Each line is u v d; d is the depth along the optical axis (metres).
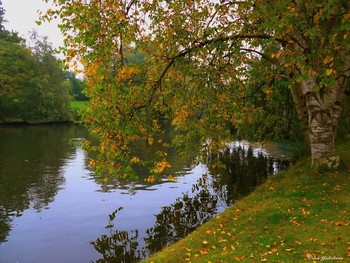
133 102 12.25
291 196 12.80
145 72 12.62
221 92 13.88
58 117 88.00
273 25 8.41
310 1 8.87
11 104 77.88
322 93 15.89
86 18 9.74
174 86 13.61
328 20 9.27
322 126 14.38
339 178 13.49
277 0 9.77
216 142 15.22
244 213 12.52
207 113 14.41
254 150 38.56
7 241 14.51
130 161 12.36
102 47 10.12
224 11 14.18
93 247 13.92
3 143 45.41
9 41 83.44
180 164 32.28
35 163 32.09
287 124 23.50
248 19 12.93
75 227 16.14
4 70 73.12
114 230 15.79
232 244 9.84
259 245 9.27
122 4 10.94
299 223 10.22
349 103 20.83
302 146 22.39
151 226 16.20
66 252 13.45
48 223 16.64
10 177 26.14
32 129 69.62
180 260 9.52
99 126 12.10
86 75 11.00
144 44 13.23
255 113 16.52
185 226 16.00
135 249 13.62
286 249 8.67
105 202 20.20
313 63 10.02
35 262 12.62
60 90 87.69
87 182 25.08
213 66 13.36
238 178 25.80
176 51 12.84
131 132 11.78
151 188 23.48
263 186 16.05
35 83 80.38
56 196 21.31
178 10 13.41
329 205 11.07
